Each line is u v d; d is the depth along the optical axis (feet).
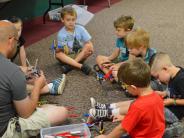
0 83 5.42
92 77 9.09
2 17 13.01
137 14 15.55
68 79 9.00
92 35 12.54
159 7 16.84
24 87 5.65
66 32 9.59
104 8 16.79
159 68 6.40
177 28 13.30
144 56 7.59
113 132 5.40
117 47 8.97
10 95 5.59
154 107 5.19
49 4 15.06
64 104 7.73
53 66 9.86
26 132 6.00
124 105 6.96
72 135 6.11
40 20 14.93
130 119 5.19
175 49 10.96
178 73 6.37
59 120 6.52
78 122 7.02
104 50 10.98
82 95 8.16
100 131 6.60
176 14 15.46
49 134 6.12
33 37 12.70
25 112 5.86
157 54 6.65
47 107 6.68
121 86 8.25
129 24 8.47
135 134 5.41
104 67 9.04
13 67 5.53
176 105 6.63
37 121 6.05
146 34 7.57
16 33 5.90
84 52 9.53
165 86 7.17
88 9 16.53
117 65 8.60
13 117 5.92
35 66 8.98
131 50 7.59
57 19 14.87
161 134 5.44
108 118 6.89
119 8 16.75
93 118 6.89
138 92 5.40
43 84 7.48
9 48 5.76
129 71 5.32
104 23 14.12
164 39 12.00
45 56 10.64
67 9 9.55
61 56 9.50
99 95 8.14
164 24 13.89
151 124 5.24
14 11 13.60
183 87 6.31
